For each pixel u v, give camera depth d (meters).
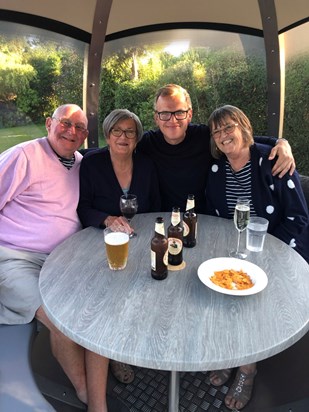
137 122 1.93
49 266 1.33
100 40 2.74
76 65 2.95
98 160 1.97
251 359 0.88
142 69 3.09
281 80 2.96
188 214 1.49
